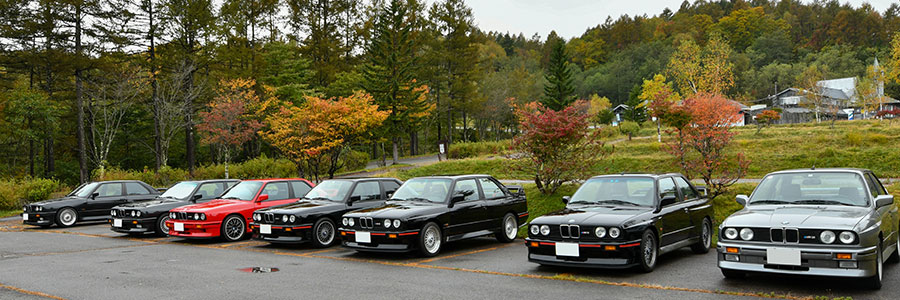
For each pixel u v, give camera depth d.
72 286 7.41
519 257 9.50
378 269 8.54
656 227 7.94
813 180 7.48
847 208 6.77
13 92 35.59
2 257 10.46
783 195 7.46
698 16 161.75
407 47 43.38
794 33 160.25
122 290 7.09
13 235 14.74
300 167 25.14
